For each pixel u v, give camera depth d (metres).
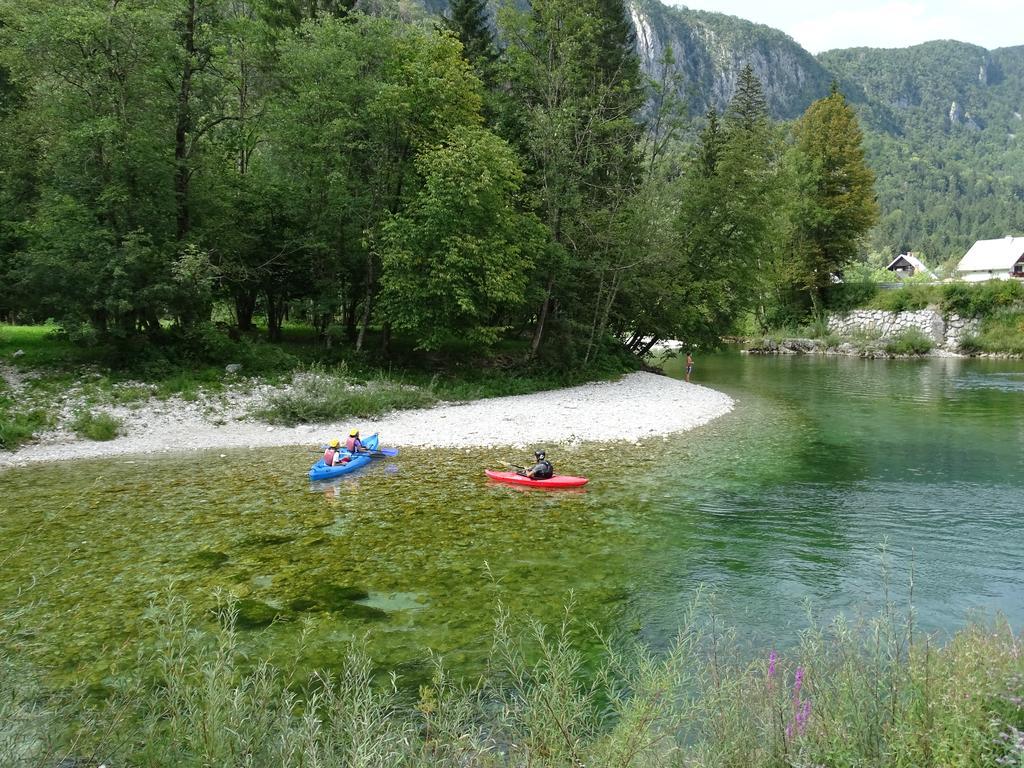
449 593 8.83
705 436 20.48
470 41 36.88
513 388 28.84
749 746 3.83
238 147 31.91
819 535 11.31
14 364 23.02
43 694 5.57
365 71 28.50
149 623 7.79
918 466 16.45
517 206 31.84
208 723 3.63
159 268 24.34
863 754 3.64
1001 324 52.66
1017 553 10.40
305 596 8.71
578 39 32.75
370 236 26.86
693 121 40.22
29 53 22.48
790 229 58.34
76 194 22.88
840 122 58.19
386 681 6.43
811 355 55.03
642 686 4.37
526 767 3.68
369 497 13.74
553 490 14.32
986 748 3.49
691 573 9.57
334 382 23.48
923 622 7.88
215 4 25.81
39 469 16.14
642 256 32.56
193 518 12.25
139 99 23.58
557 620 7.98
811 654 4.80
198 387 23.25
